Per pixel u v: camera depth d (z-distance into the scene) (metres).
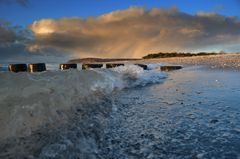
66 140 3.95
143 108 6.76
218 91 9.14
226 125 4.84
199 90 9.67
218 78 14.00
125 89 10.60
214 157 3.42
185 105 6.97
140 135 4.42
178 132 4.54
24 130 4.08
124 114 6.06
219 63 32.28
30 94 5.48
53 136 4.08
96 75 9.72
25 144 3.70
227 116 5.53
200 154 3.53
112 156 3.54
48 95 5.71
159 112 6.24
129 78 12.52
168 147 3.84
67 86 6.96
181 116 5.73
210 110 6.19
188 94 8.87
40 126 4.40
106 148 3.84
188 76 16.58
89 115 5.60
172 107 6.79
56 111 5.16
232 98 7.67
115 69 13.64
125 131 4.66
